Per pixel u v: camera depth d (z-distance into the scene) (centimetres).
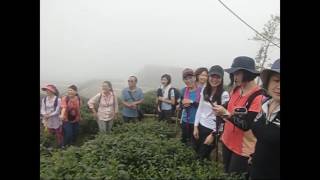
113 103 394
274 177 234
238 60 258
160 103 402
